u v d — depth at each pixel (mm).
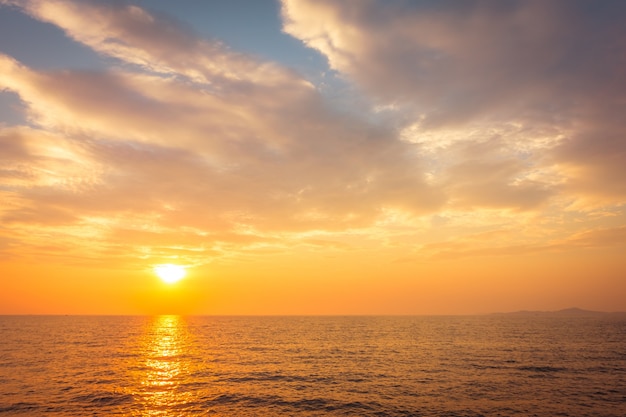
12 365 45031
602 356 54250
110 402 28594
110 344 71750
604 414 26141
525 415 25891
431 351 61375
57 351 59438
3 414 25453
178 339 85438
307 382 36531
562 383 35656
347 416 25781
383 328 129250
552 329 119500
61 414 25531
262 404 28609
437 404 28609
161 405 28109
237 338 88438
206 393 31781
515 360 50531
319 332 109250
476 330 115125
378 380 37469
